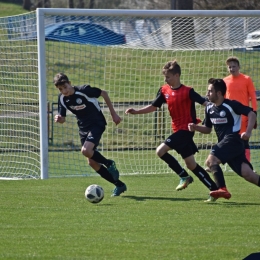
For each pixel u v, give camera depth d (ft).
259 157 138.62
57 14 107.86
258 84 157.58
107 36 118.21
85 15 108.58
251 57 157.69
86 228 66.03
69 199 85.66
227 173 117.91
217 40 123.44
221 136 79.92
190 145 86.84
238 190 94.53
